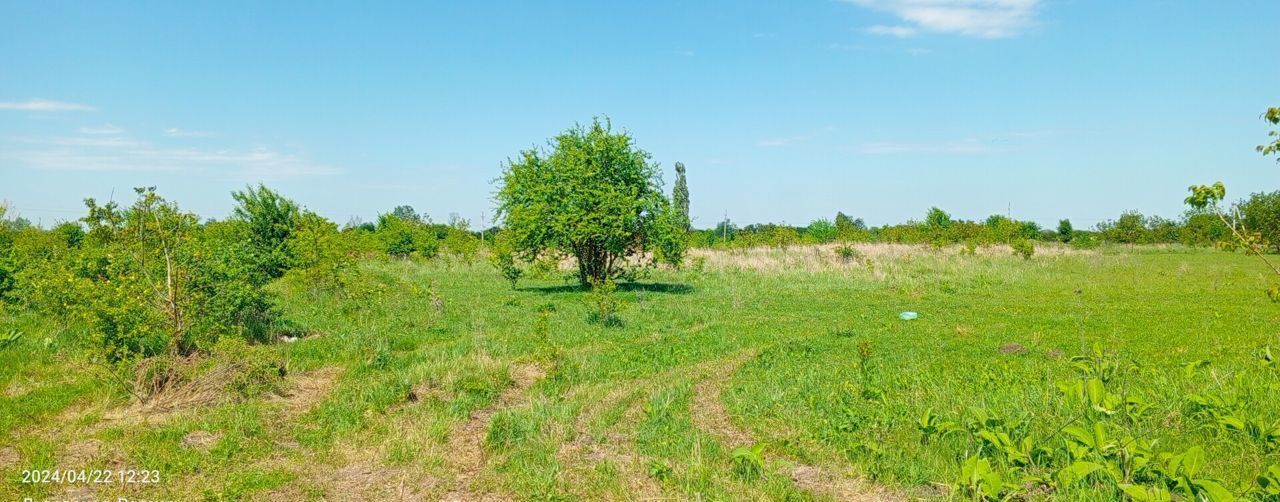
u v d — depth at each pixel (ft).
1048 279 78.02
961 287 71.00
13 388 26.86
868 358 32.91
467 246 114.73
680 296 64.08
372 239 120.67
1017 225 151.43
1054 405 24.31
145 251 31.12
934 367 32.63
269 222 72.84
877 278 78.43
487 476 19.74
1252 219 118.93
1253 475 18.34
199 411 25.07
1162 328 43.75
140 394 25.79
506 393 29.14
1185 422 22.52
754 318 50.55
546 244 71.20
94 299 29.12
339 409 25.80
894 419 23.45
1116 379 26.96
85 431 22.80
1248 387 25.68
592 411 25.95
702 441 21.91
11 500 17.52
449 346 37.93
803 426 23.34
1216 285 67.82
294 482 19.42
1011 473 18.33
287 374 30.78
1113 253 131.34
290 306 51.42
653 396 27.22
